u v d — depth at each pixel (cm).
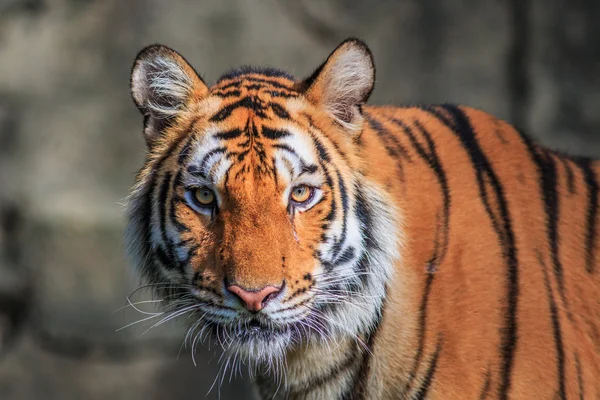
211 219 582
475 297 602
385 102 1461
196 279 580
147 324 1354
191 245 584
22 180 1361
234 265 555
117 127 1403
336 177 590
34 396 1361
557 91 1451
